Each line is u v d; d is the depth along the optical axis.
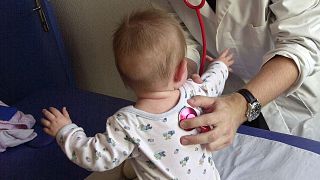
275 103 1.18
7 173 1.31
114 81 1.85
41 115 1.55
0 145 1.38
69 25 1.84
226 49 1.10
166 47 0.75
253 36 1.09
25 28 1.64
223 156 1.03
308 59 0.96
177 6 1.17
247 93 0.91
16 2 1.59
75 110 1.54
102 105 1.56
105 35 1.72
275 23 1.02
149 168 0.78
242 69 1.17
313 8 0.99
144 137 0.75
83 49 1.86
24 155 1.37
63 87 1.72
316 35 0.97
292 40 0.98
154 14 0.79
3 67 1.67
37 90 1.73
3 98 1.72
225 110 0.82
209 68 0.98
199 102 0.79
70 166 1.30
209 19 1.12
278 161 0.98
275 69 0.96
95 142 0.77
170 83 0.77
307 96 1.16
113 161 0.76
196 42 1.20
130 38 0.75
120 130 0.75
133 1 1.52
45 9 1.63
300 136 1.16
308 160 0.97
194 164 0.79
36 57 1.70
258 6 1.03
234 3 1.05
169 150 0.76
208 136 0.77
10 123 1.43
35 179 1.28
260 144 1.04
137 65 0.75
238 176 0.96
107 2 1.61
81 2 1.71
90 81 1.95
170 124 0.75
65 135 0.82
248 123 1.19
